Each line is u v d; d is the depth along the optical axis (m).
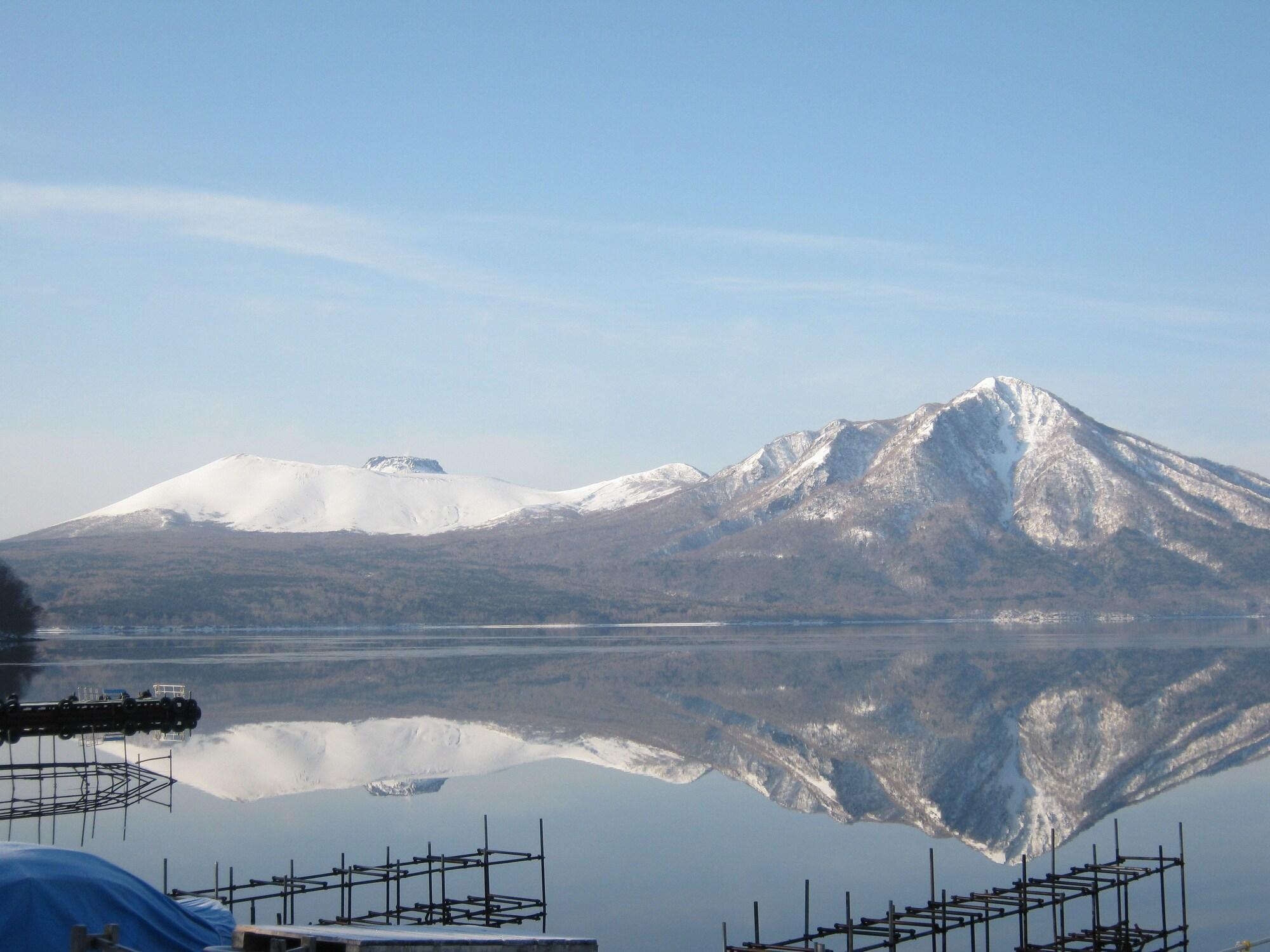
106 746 81.56
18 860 26.39
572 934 38.75
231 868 40.28
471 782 67.69
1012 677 141.12
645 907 41.91
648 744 84.69
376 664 167.12
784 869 47.78
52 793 61.56
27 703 95.88
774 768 74.75
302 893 39.84
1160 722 97.56
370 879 44.88
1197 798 64.38
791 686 131.50
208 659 176.12
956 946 37.94
